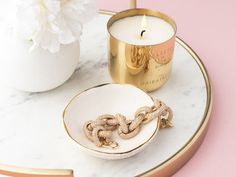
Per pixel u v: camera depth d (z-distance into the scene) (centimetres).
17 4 47
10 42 51
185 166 52
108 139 50
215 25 73
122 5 77
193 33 71
